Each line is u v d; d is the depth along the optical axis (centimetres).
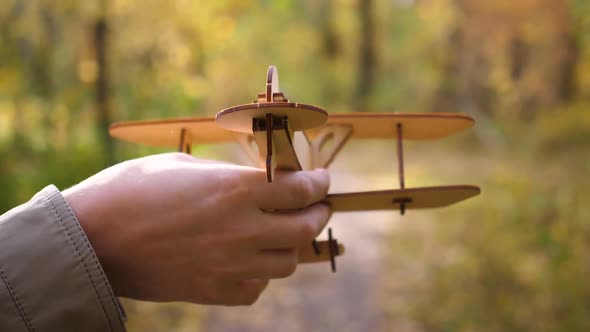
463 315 421
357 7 1812
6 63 509
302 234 73
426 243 590
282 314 425
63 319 64
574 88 1082
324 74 1873
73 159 471
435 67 1546
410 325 412
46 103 510
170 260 72
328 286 487
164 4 529
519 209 632
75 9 498
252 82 1256
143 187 71
